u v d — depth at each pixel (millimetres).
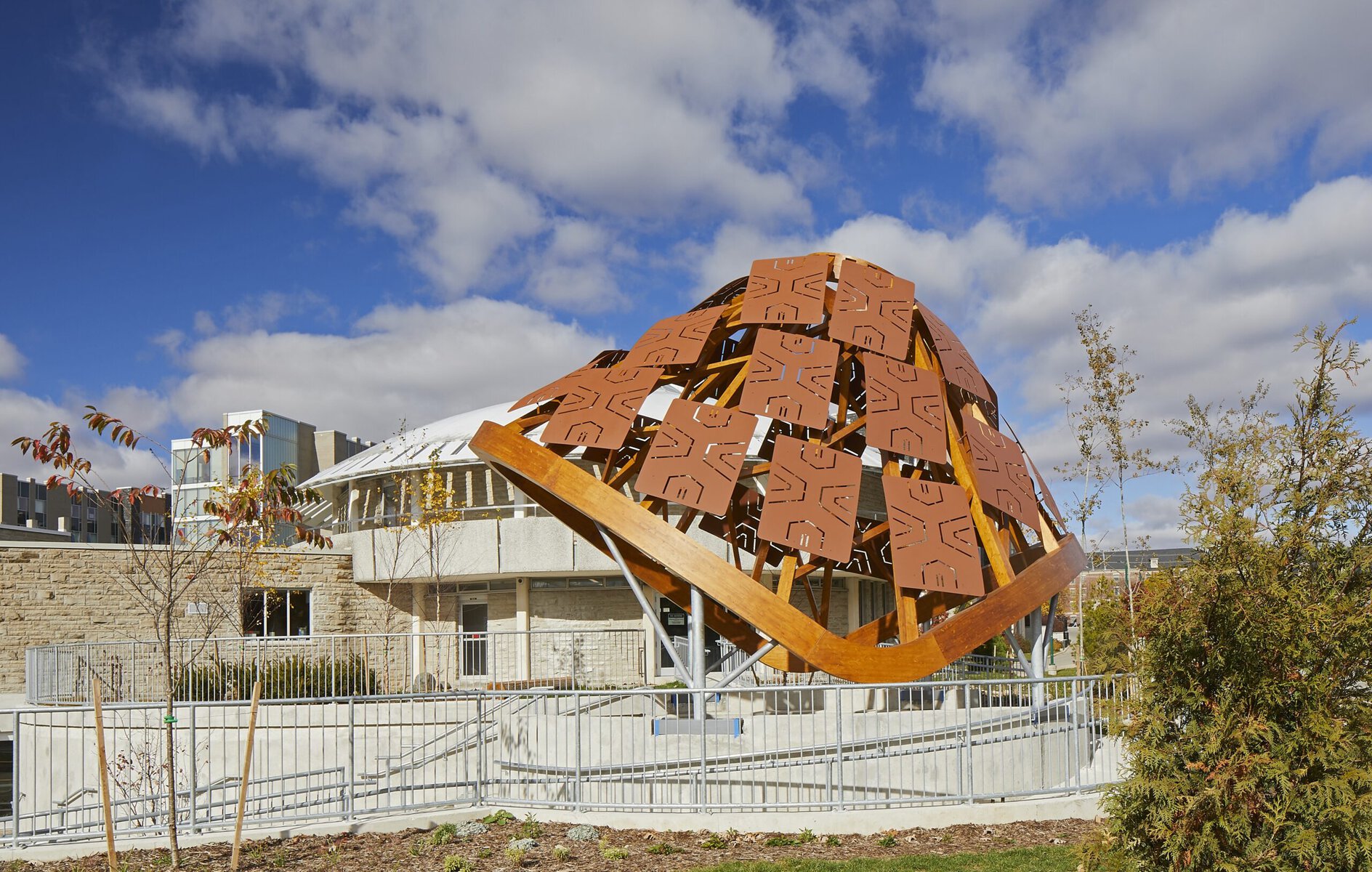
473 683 35250
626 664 34062
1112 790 8695
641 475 15602
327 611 35469
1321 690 7949
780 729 15422
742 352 19125
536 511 35562
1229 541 8297
